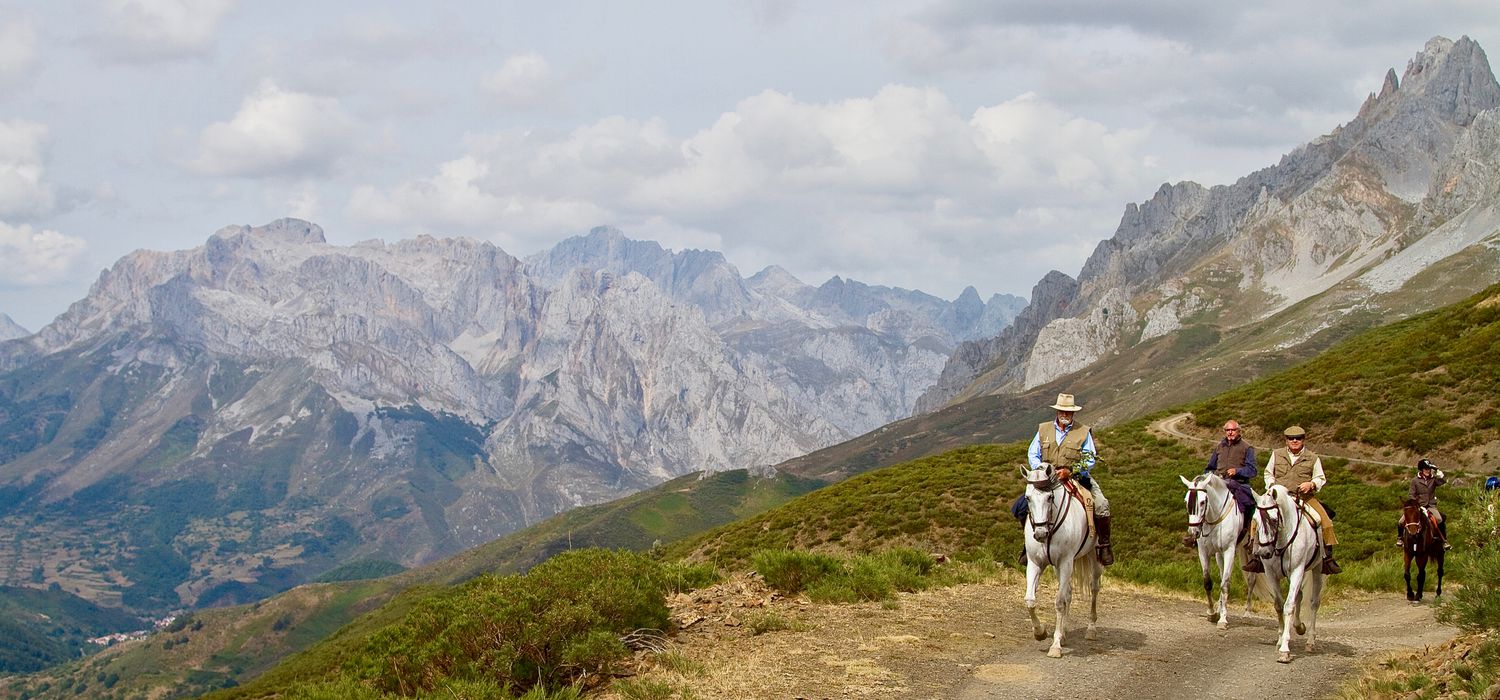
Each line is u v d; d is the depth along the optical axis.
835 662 14.96
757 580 21.70
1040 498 15.62
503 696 13.40
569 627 15.24
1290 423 50.91
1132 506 41.12
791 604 19.78
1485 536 15.52
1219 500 18.45
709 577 22.73
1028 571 16.16
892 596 20.42
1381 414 47.81
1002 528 42.72
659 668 14.80
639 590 17.00
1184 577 24.95
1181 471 47.09
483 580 17.05
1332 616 21.95
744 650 15.80
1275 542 16.38
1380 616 21.55
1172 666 15.08
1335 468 43.38
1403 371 53.00
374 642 16.45
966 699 13.09
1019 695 13.30
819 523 50.97
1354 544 31.22
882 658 15.24
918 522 45.50
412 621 16.30
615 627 16.00
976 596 21.34
